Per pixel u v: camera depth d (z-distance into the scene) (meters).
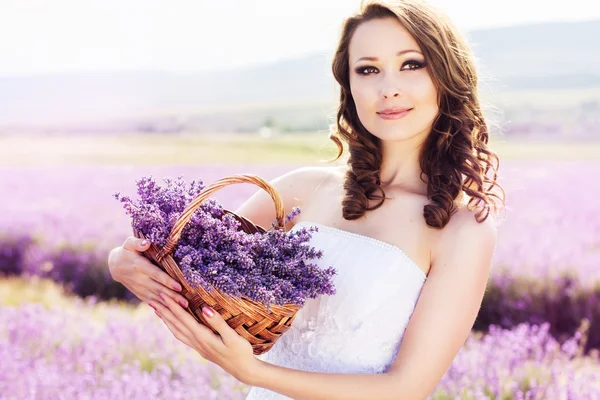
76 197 12.72
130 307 7.19
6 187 14.36
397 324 2.02
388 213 2.14
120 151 29.94
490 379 4.08
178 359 4.31
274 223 1.97
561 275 6.75
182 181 1.96
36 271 8.30
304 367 2.11
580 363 4.86
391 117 2.04
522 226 9.09
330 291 1.80
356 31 2.08
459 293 1.95
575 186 13.20
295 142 33.19
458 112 2.12
